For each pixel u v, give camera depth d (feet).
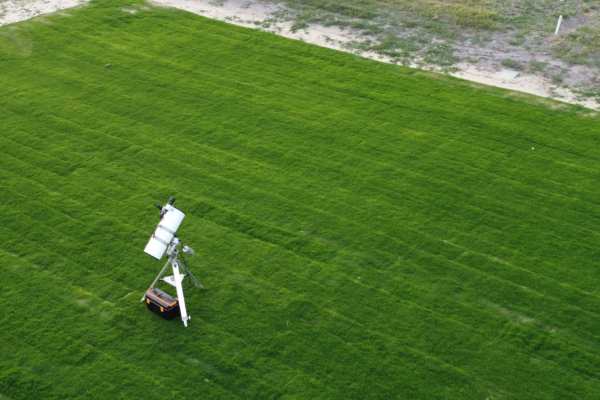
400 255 54.34
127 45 83.35
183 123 69.51
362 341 47.42
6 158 64.13
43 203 59.00
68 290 51.01
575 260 54.13
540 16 91.30
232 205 59.16
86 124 69.10
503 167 64.13
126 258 53.83
